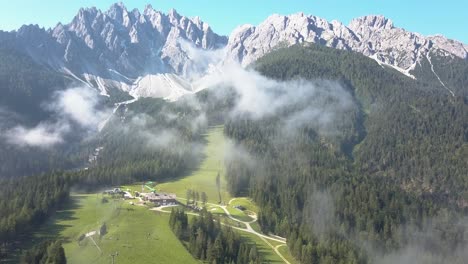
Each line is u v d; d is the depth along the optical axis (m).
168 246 199.12
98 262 182.50
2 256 191.38
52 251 179.00
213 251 192.50
